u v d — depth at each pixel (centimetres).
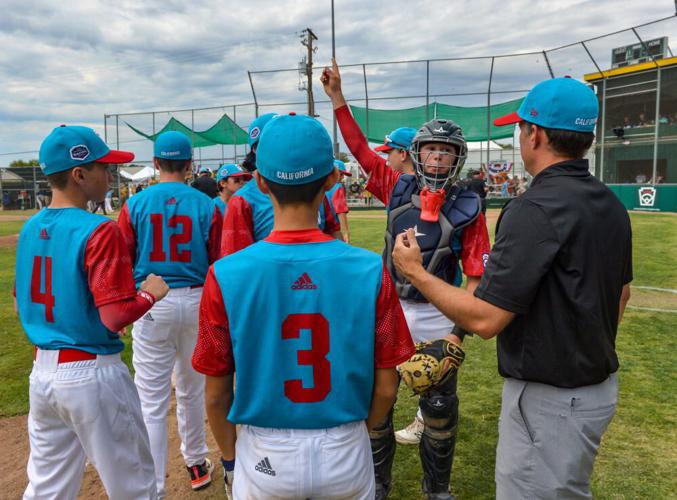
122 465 211
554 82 179
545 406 172
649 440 334
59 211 207
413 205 268
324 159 149
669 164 2234
